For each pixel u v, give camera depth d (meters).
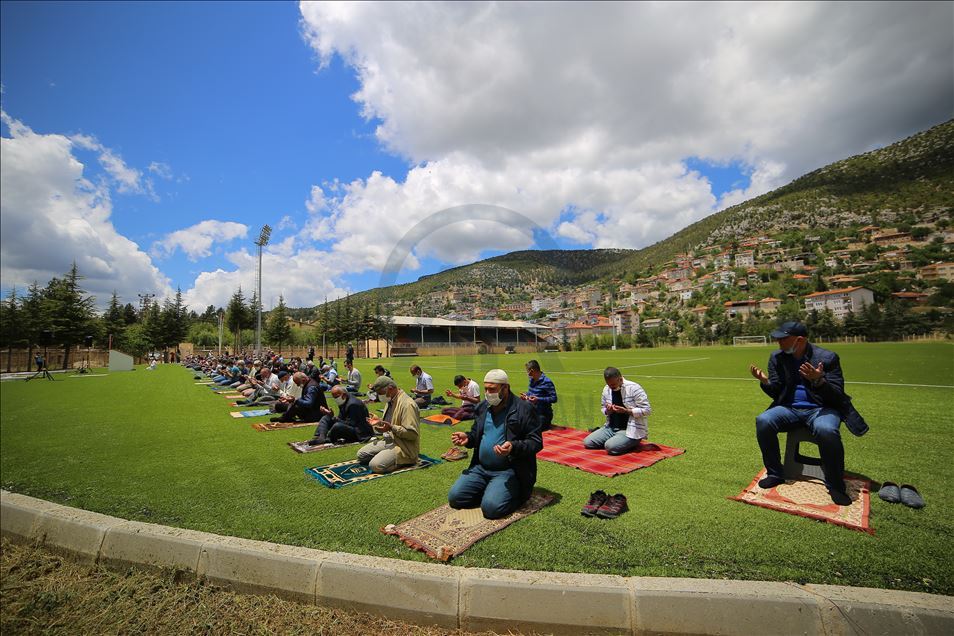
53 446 6.95
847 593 2.40
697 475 4.91
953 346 41.38
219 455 6.20
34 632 2.76
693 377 17.94
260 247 39.22
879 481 4.50
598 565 2.89
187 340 72.06
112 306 67.75
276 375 11.80
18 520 3.95
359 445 6.64
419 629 2.59
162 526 3.49
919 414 8.21
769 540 3.24
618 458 5.62
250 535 3.46
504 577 2.62
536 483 4.67
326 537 3.41
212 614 2.78
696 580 2.55
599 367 24.83
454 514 3.78
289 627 2.63
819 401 4.18
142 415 10.13
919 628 2.21
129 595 3.02
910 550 3.05
